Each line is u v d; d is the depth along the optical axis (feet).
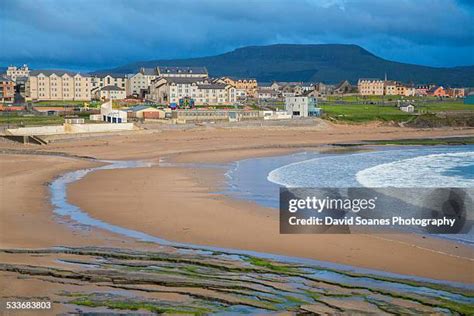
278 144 324.39
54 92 636.07
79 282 72.69
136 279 73.51
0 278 73.56
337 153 284.61
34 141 286.46
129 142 306.35
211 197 149.07
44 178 179.32
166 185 168.55
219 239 104.17
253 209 133.49
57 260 84.02
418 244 101.71
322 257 91.91
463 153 290.15
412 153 289.12
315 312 63.52
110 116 367.66
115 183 171.22
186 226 114.73
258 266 83.46
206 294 68.85
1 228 109.19
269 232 109.70
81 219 120.67
